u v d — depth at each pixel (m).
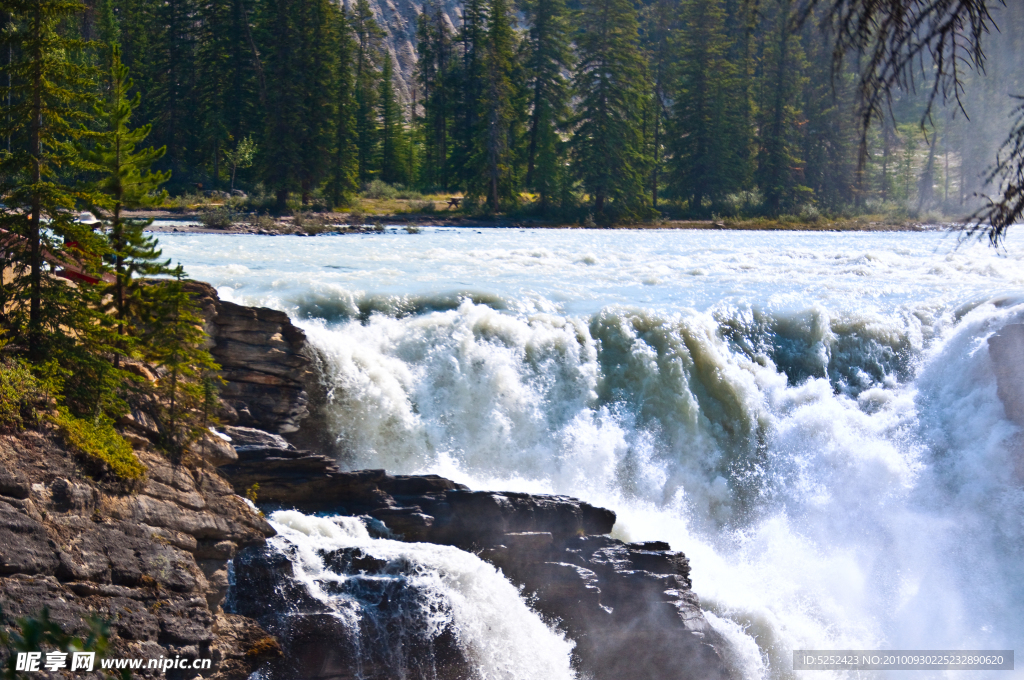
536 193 89.56
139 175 12.41
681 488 19.47
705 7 78.19
